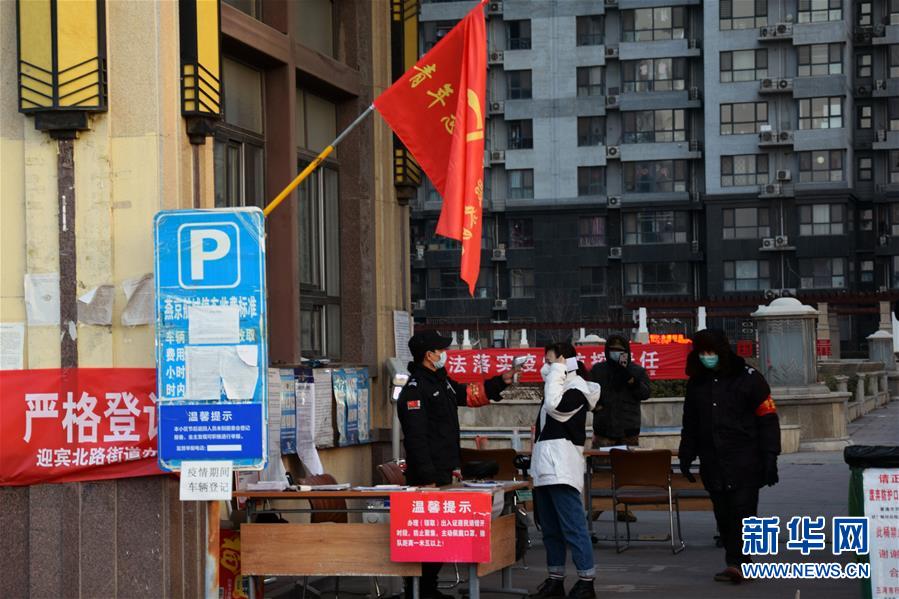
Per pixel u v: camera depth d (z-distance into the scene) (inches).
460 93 370.9
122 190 356.5
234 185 446.3
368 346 529.0
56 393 356.2
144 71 356.8
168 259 320.2
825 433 992.2
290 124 471.8
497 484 384.5
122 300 355.6
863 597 340.2
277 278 466.0
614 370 576.7
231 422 316.5
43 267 358.6
